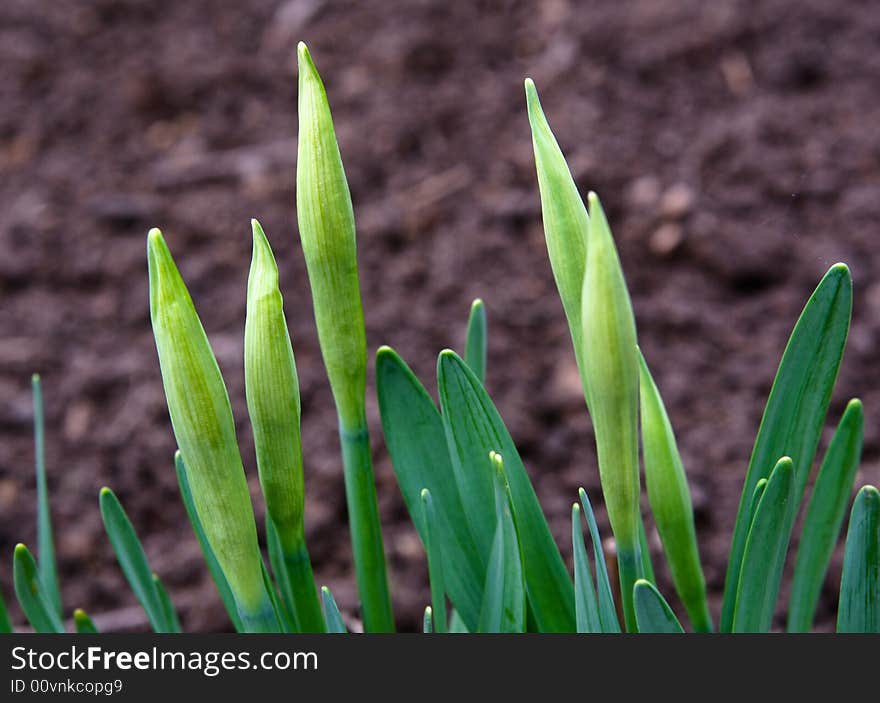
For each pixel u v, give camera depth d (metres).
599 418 0.41
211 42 1.08
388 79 1.00
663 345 0.75
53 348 0.80
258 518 0.66
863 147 0.85
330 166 0.43
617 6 1.03
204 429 0.42
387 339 0.77
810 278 0.77
